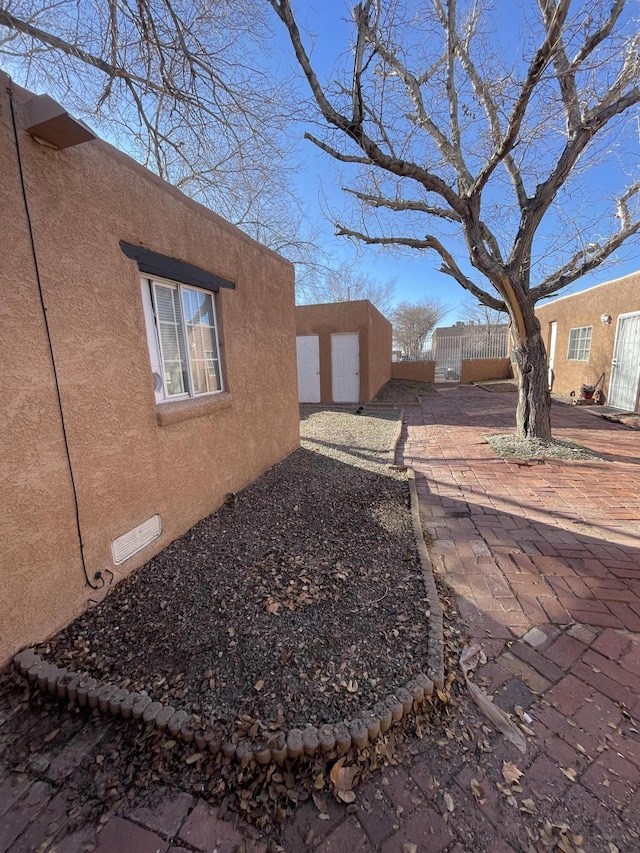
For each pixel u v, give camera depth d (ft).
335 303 40.32
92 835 4.59
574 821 4.70
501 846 4.46
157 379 10.77
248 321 15.15
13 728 5.89
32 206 6.74
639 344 28.73
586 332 36.27
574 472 17.08
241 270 14.47
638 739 5.68
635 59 12.83
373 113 14.32
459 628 7.92
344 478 16.81
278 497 14.46
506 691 6.50
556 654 7.23
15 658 6.75
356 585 9.12
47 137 6.79
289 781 5.14
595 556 10.44
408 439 24.66
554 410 32.14
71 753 5.53
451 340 70.08
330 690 6.26
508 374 61.31
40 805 4.90
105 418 8.52
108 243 8.41
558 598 8.78
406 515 13.02
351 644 7.27
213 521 12.34
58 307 7.31
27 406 6.82
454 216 18.28
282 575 9.50
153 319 10.53
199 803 4.92
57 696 6.33
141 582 9.15
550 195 16.52
